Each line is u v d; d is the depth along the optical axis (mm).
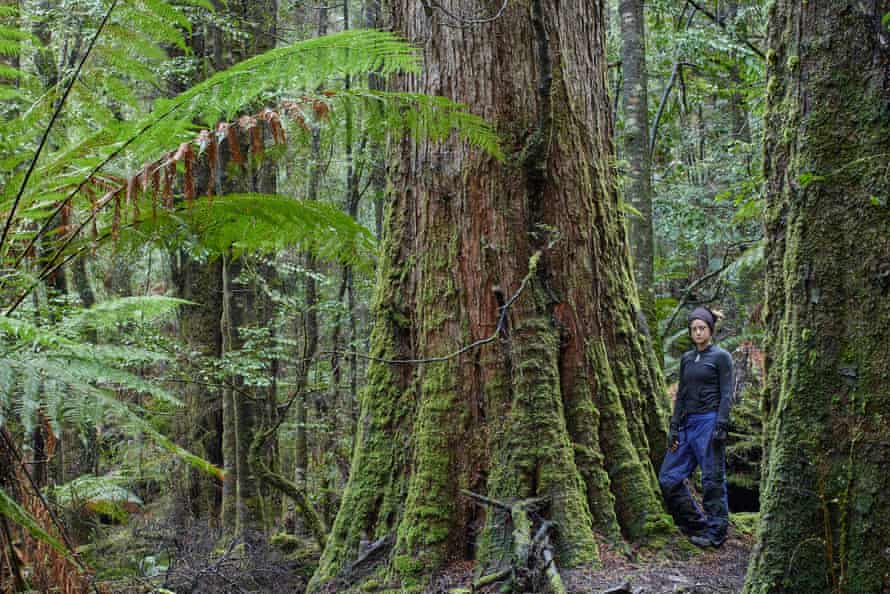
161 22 2836
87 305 9203
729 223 10523
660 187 12625
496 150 3432
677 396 5402
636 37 8797
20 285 2373
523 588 4031
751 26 11133
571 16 5309
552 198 5047
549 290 4973
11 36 3125
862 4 2812
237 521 7969
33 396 1829
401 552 4652
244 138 7766
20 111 4105
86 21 7156
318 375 11320
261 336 8688
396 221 5270
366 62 2525
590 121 5383
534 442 4680
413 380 5078
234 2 9906
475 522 4672
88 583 2457
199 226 3027
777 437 2953
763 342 3195
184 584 5332
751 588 2949
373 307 5363
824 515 2777
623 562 4523
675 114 13633
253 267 9055
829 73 2885
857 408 2748
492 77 4957
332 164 12508
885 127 2754
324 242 3486
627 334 5383
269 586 5609
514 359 4805
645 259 8203
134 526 7262
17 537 2422
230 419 8750
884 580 2627
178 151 2346
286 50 2375
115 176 2484
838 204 2840
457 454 4789
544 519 4516
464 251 4941
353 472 5152
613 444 5039
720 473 5078
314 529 6621
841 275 2822
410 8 5145
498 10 4984
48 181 2428
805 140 2938
